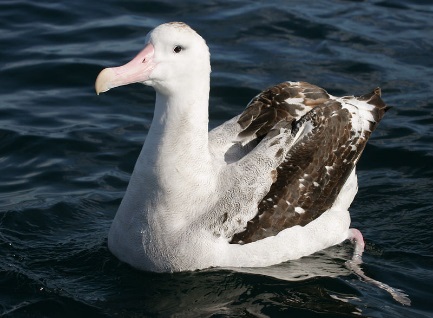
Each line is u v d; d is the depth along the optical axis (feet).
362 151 39.55
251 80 48.75
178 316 31.24
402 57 51.78
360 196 40.14
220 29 53.78
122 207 32.81
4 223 36.70
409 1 58.49
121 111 46.32
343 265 34.81
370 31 54.39
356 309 32.12
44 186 40.09
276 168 33.81
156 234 32.27
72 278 33.22
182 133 31.50
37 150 42.45
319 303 32.32
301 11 56.29
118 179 40.86
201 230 32.27
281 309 31.86
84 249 34.91
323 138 35.04
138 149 43.04
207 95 31.86
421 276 34.40
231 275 32.96
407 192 40.32
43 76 48.47
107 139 43.62
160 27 30.89
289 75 49.39
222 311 31.58
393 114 46.39
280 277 33.50
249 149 34.96
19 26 52.85
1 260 34.14
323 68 50.29
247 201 32.86
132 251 32.89
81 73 48.78
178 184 31.76
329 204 35.09
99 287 32.65
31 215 37.42
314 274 33.99
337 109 36.01
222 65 50.06
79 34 52.34
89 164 41.86
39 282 32.76
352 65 50.65
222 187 32.76
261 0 57.57
